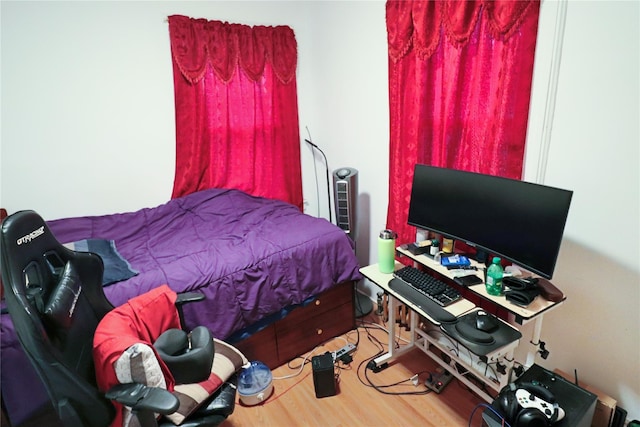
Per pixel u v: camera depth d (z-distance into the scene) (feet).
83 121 8.04
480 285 5.04
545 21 4.84
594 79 4.55
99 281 4.36
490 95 5.59
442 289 5.24
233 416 5.81
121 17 7.95
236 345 6.13
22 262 3.28
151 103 8.69
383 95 7.80
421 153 6.82
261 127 9.95
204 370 3.93
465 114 6.04
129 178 8.81
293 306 6.63
